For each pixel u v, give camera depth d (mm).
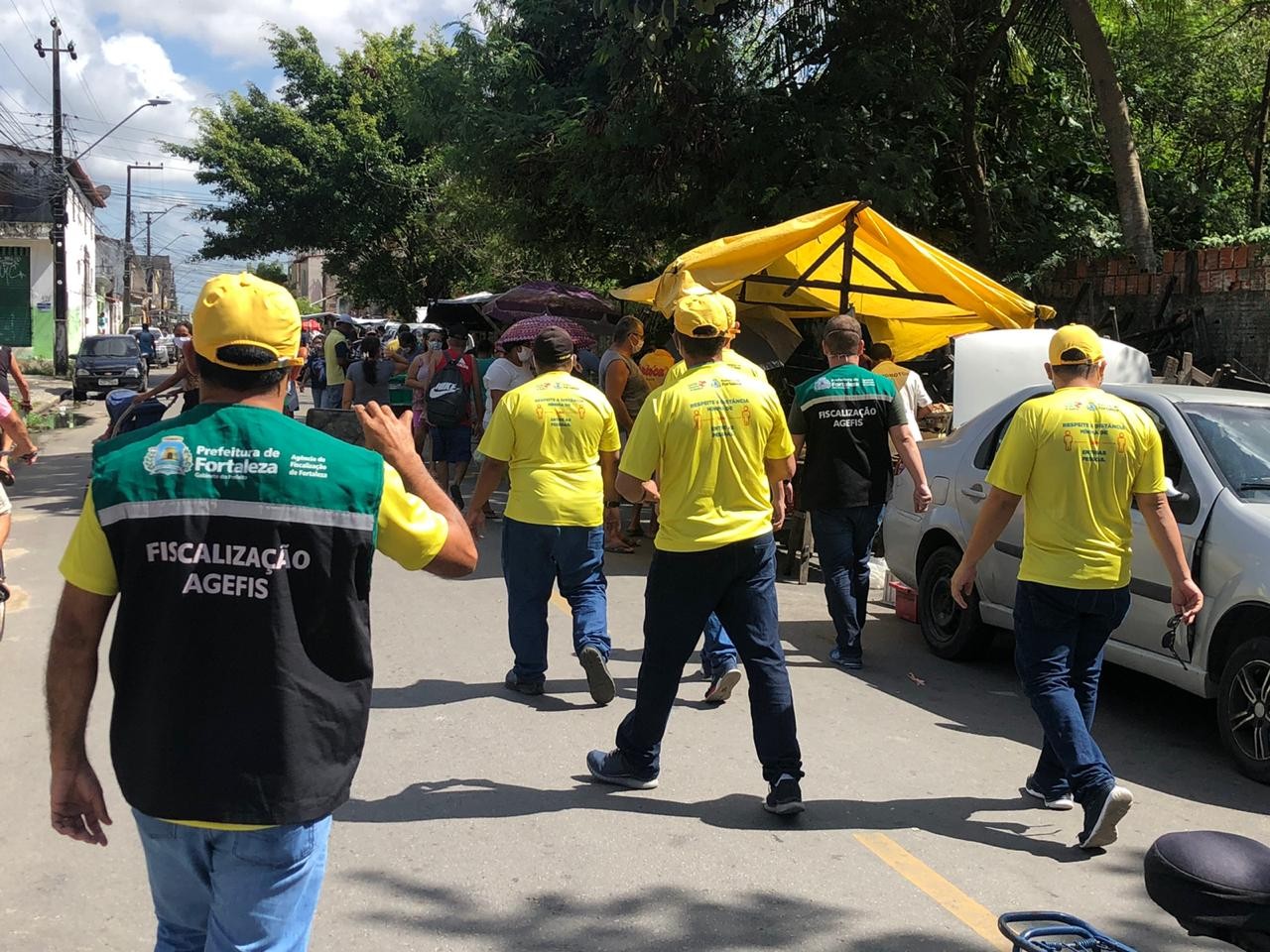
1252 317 10367
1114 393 6152
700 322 4461
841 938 3562
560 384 5762
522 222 17656
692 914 3691
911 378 9242
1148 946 3545
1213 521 5188
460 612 7766
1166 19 14539
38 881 3855
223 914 2191
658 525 4500
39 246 39875
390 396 14812
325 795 2180
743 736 5438
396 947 3457
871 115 13164
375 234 35781
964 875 4012
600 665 5672
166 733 2123
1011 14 12398
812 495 6617
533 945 3484
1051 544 4254
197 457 2148
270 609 2133
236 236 35688
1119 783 5023
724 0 10977
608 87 13648
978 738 5527
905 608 7926
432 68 15297
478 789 4691
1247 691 5004
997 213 13359
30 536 10289
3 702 5695
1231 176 17125
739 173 12648
